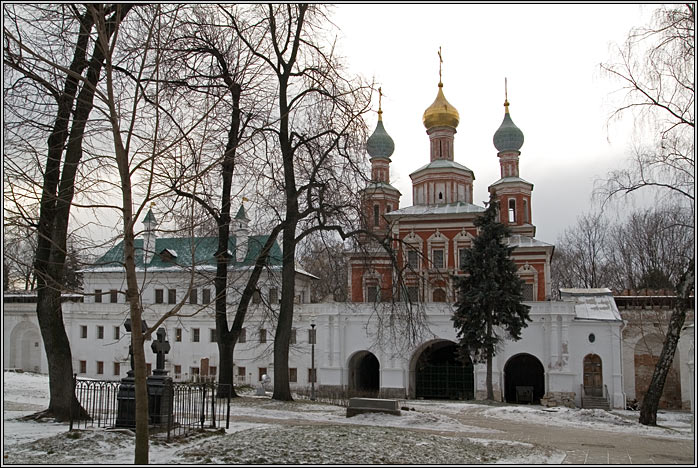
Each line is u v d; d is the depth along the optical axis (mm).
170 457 13219
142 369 11500
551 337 46562
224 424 18953
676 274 44344
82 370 57250
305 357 51500
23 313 59375
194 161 14516
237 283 39969
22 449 13562
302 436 15695
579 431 23938
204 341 54531
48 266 18625
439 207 60906
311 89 28688
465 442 16922
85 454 13148
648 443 20375
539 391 51688
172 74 19547
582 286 77062
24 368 59344
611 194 22156
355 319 50125
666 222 32594
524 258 57062
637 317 48406
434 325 48438
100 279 59031
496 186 63719
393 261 31750
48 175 18219
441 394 50281
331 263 31922
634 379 48094
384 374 48688
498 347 45344
